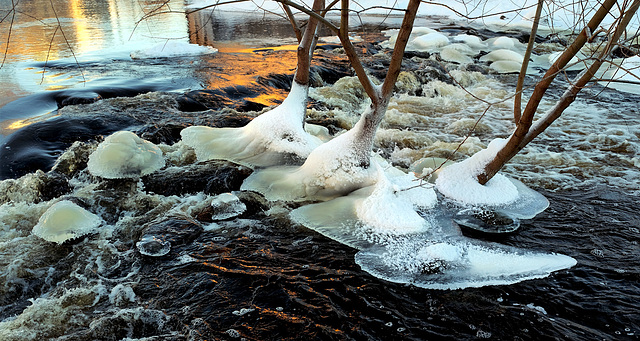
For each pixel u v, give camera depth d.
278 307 3.02
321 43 12.48
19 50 10.82
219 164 4.91
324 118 6.94
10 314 3.05
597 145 6.01
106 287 3.22
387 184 4.08
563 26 15.13
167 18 17.36
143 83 8.01
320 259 3.49
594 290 3.17
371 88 3.87
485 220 3.97
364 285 3.20
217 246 3.68
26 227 3.90
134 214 4.14
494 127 6.91
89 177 4.61
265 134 5.04
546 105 7.80
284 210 4.18
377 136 6.37
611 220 4.10
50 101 6.88
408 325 2.86
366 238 3.71
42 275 3.35
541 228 3.95
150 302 3.07
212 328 2.84
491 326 2.86
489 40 13.38
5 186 4.30
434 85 9.02
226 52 11.19
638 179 4.97
